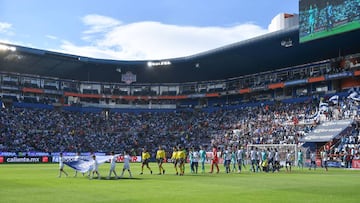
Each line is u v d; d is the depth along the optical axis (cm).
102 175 3375
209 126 8694
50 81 9512
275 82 8325
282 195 1920
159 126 9150
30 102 9056
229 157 3956
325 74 7388
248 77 9200
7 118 8075
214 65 8938
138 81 10125
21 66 8788
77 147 7894
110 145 8231
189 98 9788
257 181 2777
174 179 2934
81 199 1723
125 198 1764
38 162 6800
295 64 8262
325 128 6200
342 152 5397
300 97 7831
